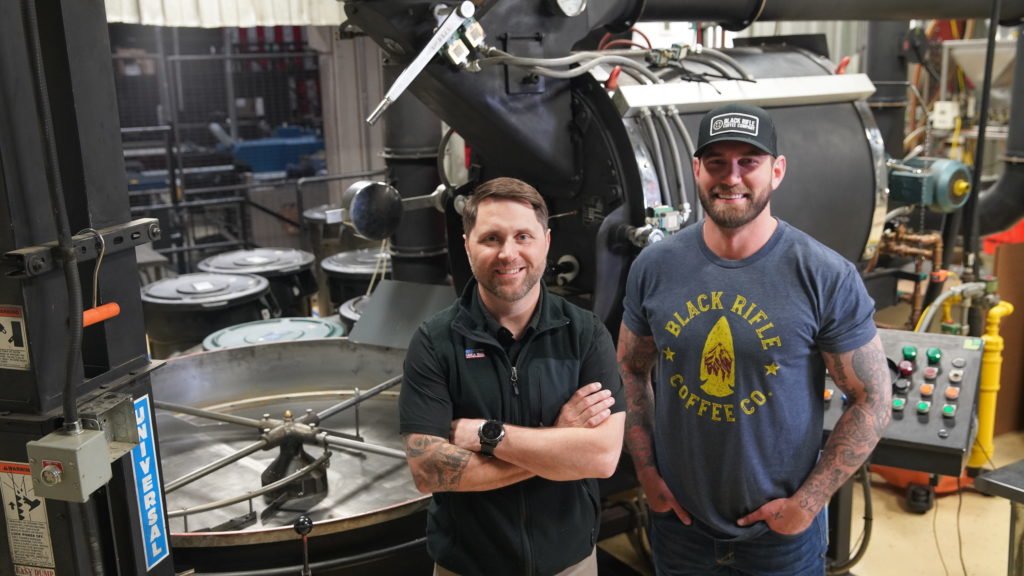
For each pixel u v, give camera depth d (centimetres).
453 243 297
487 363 178
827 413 240
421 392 177
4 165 143
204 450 298
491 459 173
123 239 162
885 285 374
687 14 287
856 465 183
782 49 330
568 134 261
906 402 240
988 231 420
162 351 394
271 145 693
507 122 248
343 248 518
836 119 302
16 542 161
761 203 177
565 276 274
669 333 191
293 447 258
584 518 186
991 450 344
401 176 366
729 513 193
